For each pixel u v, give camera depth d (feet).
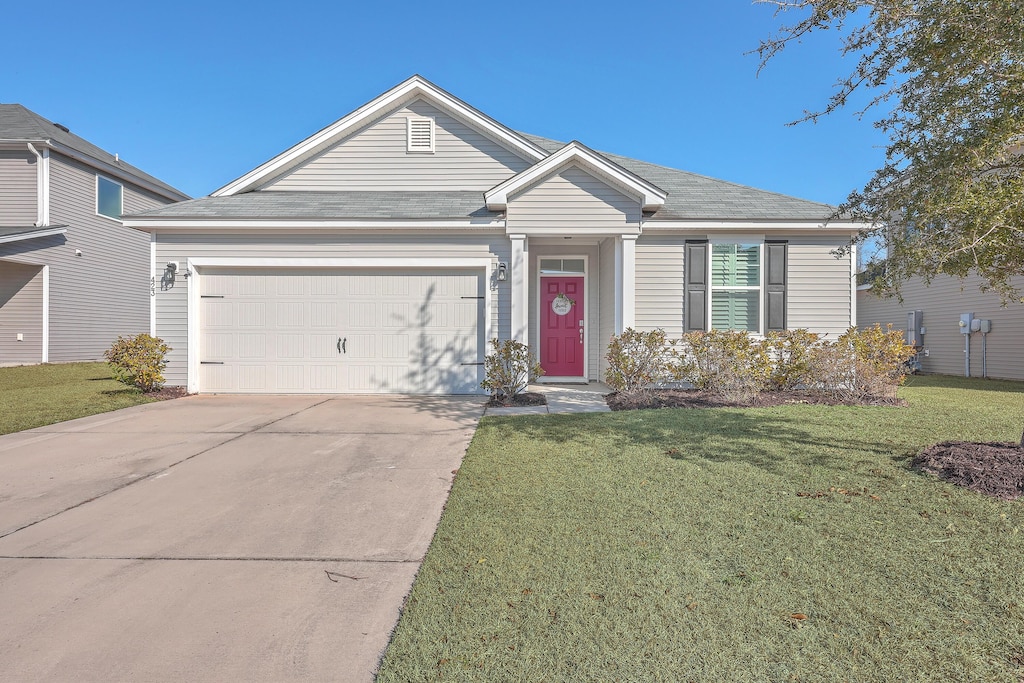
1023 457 13.43
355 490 13.53
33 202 47.83
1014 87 11.24
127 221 28.99
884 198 14.29
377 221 29.32
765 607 7.61
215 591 8.62
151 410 25.31
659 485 12.92
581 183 29.50
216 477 14.71
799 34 13.79
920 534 9.81
